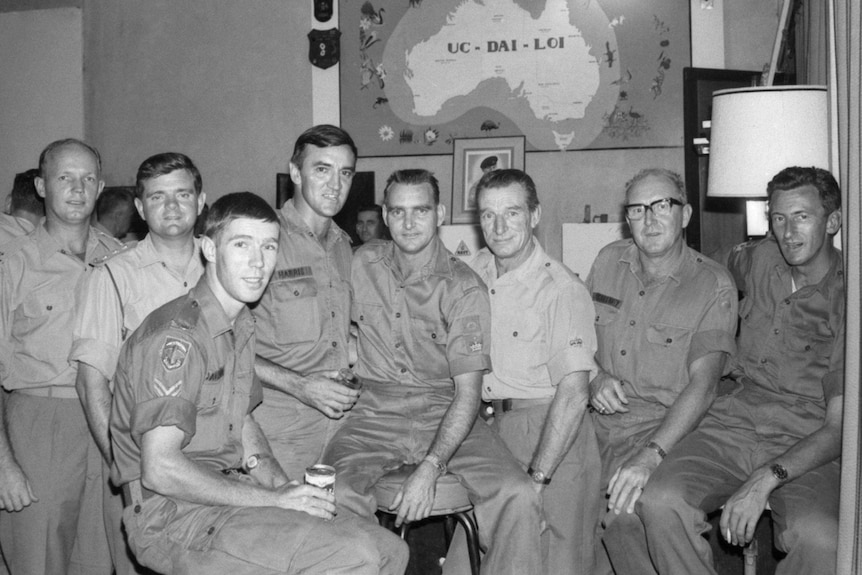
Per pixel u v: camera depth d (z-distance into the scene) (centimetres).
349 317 294
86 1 641
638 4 561
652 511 268
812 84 397
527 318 290
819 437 268
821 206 281
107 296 270
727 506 264
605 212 570
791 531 256
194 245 290
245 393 243
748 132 362
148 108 634
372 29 594
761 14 550
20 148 653
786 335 295
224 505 220
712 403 297
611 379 299
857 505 237
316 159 285
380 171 597
